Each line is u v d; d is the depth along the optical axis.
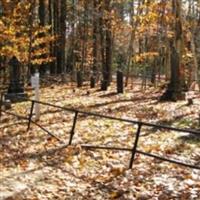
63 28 40.94
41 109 19.39
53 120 16.70
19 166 10.70
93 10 34.47
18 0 27.41
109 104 20.55
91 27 42.84
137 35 38.25
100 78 37.31
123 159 11.07
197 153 11.59
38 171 10.24
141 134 13.96
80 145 12.49
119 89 25.73
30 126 15.80
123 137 13.62
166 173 9.84
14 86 24.00
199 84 17.02
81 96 24.39
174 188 8.83
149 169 10.16
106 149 11.80
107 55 33.41
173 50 21.56
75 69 42.03
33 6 29.27
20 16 27.97
